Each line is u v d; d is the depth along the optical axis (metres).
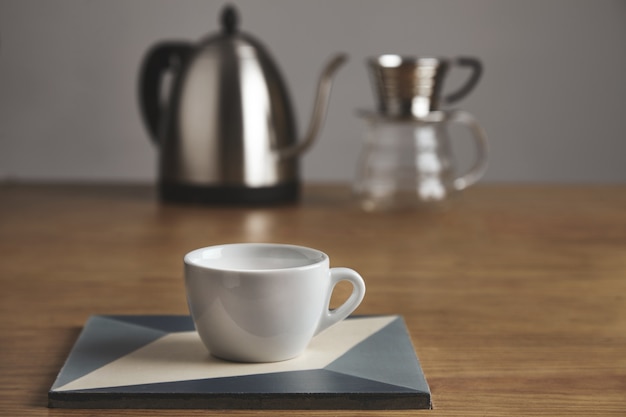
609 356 0.59
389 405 0.48
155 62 1.34
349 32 2.06
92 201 1.32
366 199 1.27
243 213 1.22
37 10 2.03
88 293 0.75
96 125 2.08
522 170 2.14
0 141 2.08
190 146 1.28
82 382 0.49
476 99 2.11
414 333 0.64
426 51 2.07
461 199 1.37
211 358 0.54
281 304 0.51
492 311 0.71
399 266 0.88
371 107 2.09
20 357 0.57
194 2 2.03
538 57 2.09
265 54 1.34
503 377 0.54
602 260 0.93
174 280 0.81
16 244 0.98
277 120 1.31
